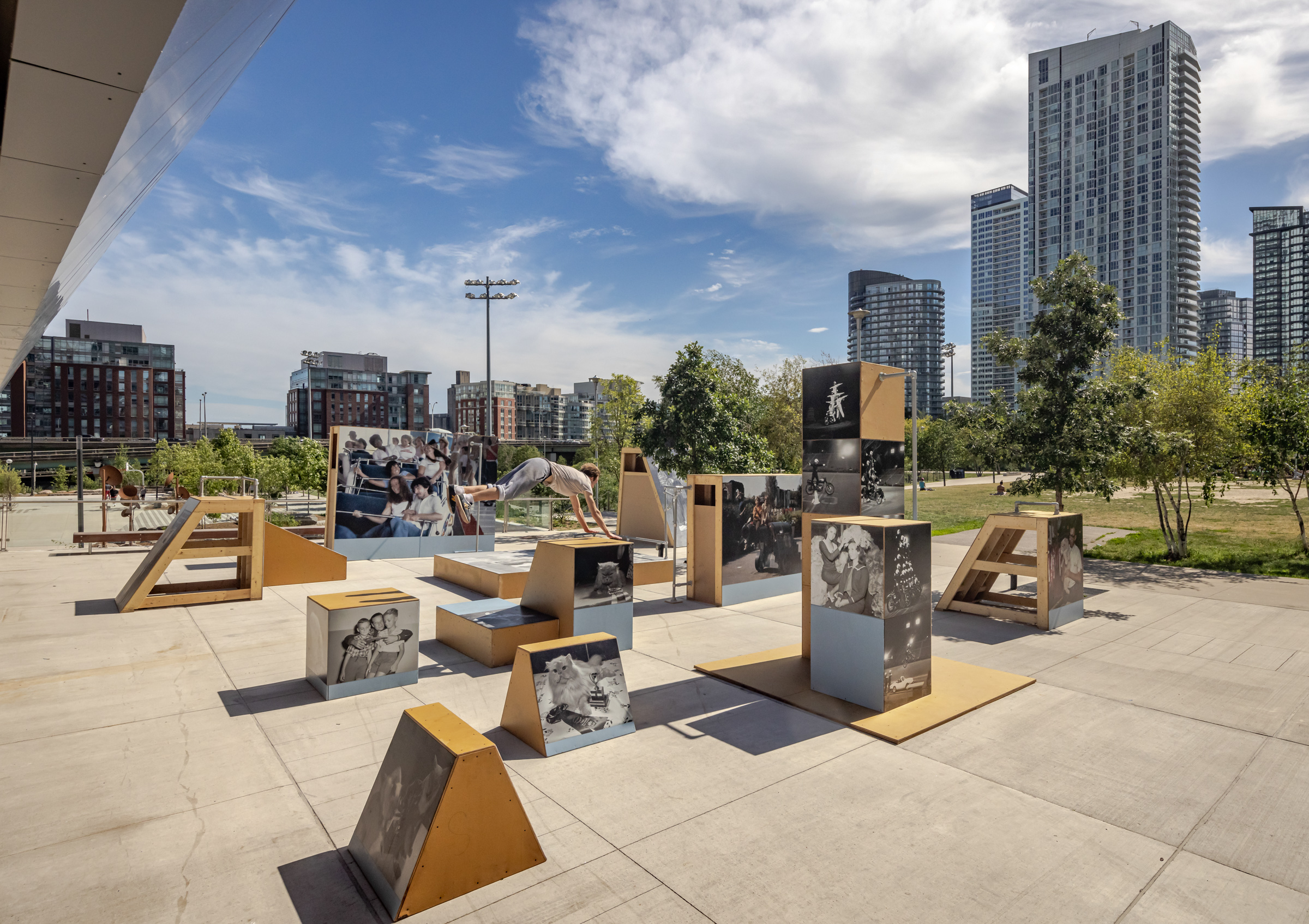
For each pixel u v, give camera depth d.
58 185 5.24
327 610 7.01
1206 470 16.39
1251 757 5.73
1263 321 131.38
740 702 7.06
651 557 15.16
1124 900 3.78
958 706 6.82
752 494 12.74
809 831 4.48
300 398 144.12
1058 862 4.15
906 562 6.85
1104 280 117.94
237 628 9.78
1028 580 14.66
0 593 12.12
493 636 8.13
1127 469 16.75
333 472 16.19
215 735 6.04
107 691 7.13
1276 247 129.38
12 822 4.52
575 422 184.62
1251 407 16.08
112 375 110.81
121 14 3.25
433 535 17.56
